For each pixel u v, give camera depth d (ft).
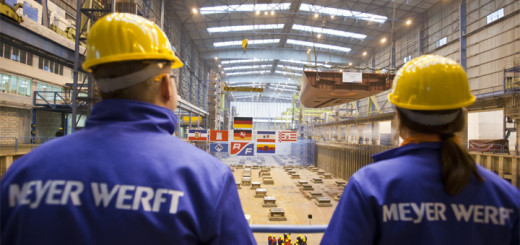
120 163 3.30
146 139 3.59
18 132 69.21
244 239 3.83
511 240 4.09
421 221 3.98
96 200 3.10
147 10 63.67
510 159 64.95
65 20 81.35
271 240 56.65
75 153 3.38
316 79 61.36
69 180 3.18
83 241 2.96
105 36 3.75
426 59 4.72
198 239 3.44
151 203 3.16
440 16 129.29
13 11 42.06
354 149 134.92
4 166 39.96
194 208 3.36
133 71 3.73
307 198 106.11
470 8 111.14
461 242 3.92
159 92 4.11
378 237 4.27
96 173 3.21
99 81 3.88
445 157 4.14
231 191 3.87
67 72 87.81
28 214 3.06
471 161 4.13
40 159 3.41
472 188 4.13
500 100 78.02
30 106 72.23
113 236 3.01
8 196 3.31
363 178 4.58
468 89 4.54
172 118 4.17
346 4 140.56
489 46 101.55
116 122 3.68
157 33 4.11
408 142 4.83
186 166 3.51
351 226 4.27
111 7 49.47
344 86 61.93
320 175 154.61
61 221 3.01
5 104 64.69
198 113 143.95
